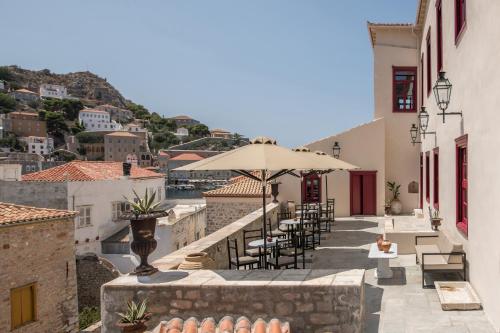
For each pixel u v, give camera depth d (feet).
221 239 32.91
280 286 18.66
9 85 574.56
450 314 22.80
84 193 89.04
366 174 68.03
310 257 38.24
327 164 28.22
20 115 444.96
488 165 21.21
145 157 437.99
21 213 51.55
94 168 105.09
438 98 29.17
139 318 18.19
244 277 20.16
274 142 26.50
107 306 20.24
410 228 43.16
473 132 24.41
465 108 26.68
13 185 86.33
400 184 69.15
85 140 473.67
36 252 51.34
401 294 26.71
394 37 69.41
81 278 74.38
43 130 462.19
